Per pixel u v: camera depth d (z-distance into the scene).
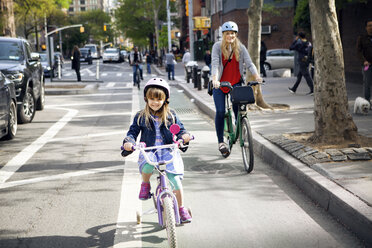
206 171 6.46
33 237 4.20
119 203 5.11
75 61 25.75
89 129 10.27
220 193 5.43
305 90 15.92
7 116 8.74
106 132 9.84
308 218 4.55
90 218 4.66
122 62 71.38
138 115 4.07
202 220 4.56
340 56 6.65
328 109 6.68
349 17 22.27
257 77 6.61
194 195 5.37
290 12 36.97
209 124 10.80
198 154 7.55
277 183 5.82
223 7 40.78
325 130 6.71
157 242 4.03
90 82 25.84
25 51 12.62
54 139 9.13
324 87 6.70
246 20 36.53
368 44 9.95
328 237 4.06
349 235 4.11
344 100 6.69
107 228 4.38
